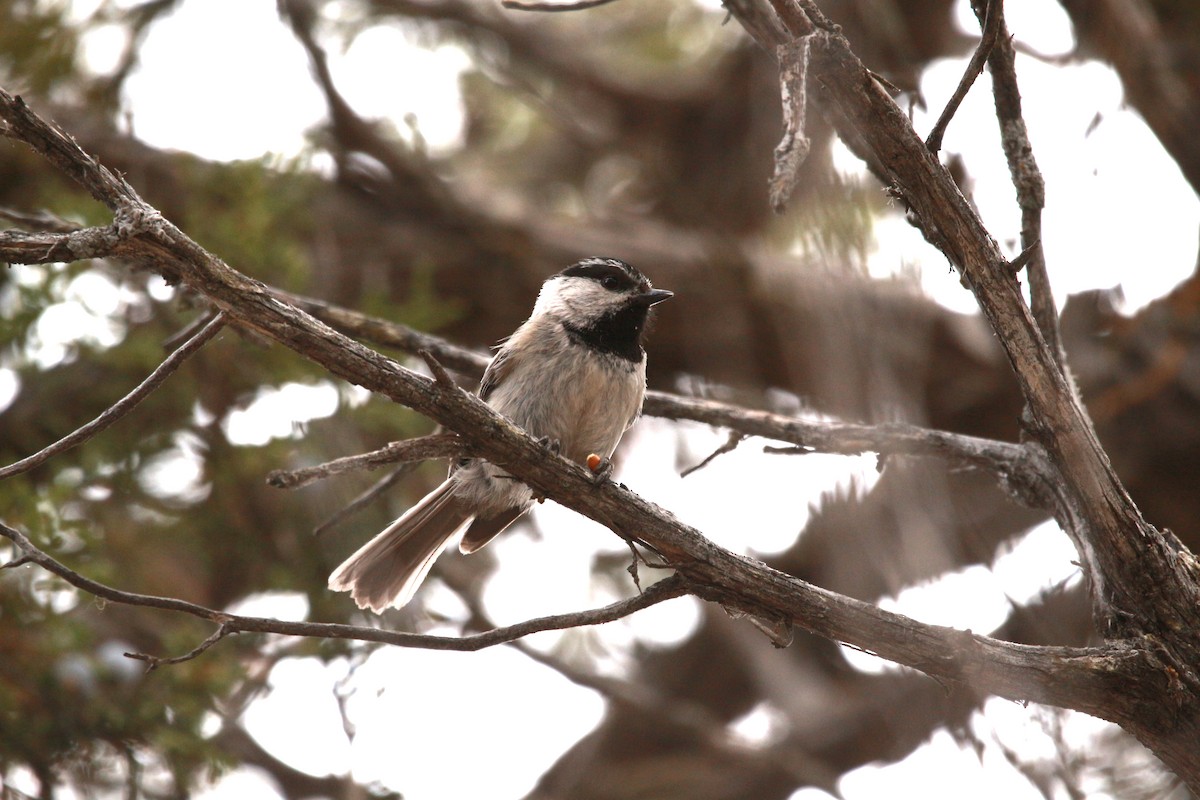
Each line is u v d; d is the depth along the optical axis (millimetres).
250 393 10844
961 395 13016
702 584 5566
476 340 13875
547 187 14984
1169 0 11250
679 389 13844
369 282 12875
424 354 5234
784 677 13977
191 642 10078
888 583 7984
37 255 4934
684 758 14391
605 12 14945
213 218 11125
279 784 11977
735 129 13977
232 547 10797
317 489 10555
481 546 8648
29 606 9641
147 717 9789
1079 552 5992
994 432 13359
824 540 8859
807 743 13289
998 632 8906
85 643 9688
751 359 12977
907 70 9703
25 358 10359
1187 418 12297
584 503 5609
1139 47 10055
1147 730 5508
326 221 12930
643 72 14492
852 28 9891
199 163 11359
